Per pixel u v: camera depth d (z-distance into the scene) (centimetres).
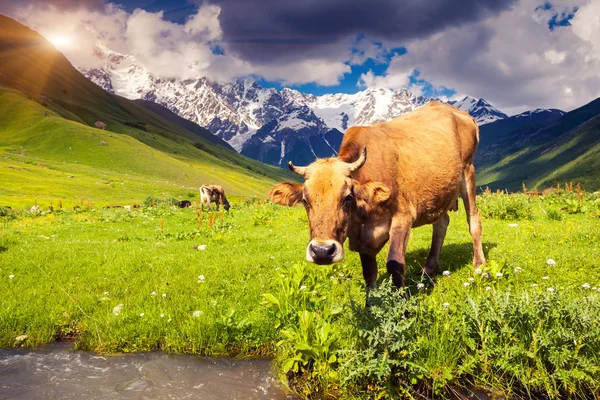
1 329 696
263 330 644
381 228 686
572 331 488
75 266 1091
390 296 538
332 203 572
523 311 511
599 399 458
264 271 984
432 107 915
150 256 1182
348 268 939
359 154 661
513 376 498
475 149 959
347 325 599
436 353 514
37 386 536
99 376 562
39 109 17062
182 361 600
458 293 726
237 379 549
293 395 511
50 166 11400
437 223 912
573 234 1139
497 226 1441
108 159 14212
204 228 1756
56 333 711
